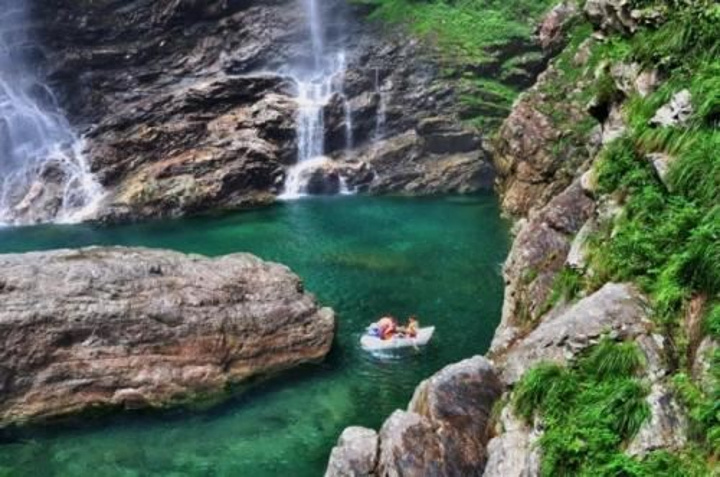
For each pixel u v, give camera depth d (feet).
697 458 22.58
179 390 46.60
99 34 106.83
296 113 103.91
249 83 105.19
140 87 106.42
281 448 42.04
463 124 106.63
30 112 100.01
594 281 32.76
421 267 70.28
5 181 95.96
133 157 96.99
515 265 46.91
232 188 96.99
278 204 97.09
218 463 40.70
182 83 108.27
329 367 50.88
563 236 45.19
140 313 46.91
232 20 112.78
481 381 32.76
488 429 30.81
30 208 92.27
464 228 83.71
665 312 27.48
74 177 95.25
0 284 45.75
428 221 87.35
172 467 40.37
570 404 26.68
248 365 48.83
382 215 90.79
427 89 108.58
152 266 49.60
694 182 30.50
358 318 58.44
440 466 29.78
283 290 51.85
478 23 113.70
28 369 44.62
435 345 53.78
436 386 32.65
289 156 103.45
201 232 84.79
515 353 31.83
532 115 86.58
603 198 35.47
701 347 25.34
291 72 111.34
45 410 44.55
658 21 38.58
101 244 80.43
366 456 31.71
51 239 82.79
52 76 102.83
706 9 36.09
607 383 26.35
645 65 37.86
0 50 100.78
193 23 111.86
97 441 43.06
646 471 22.57
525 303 42.11
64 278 47.14
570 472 24.23
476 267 69.77
